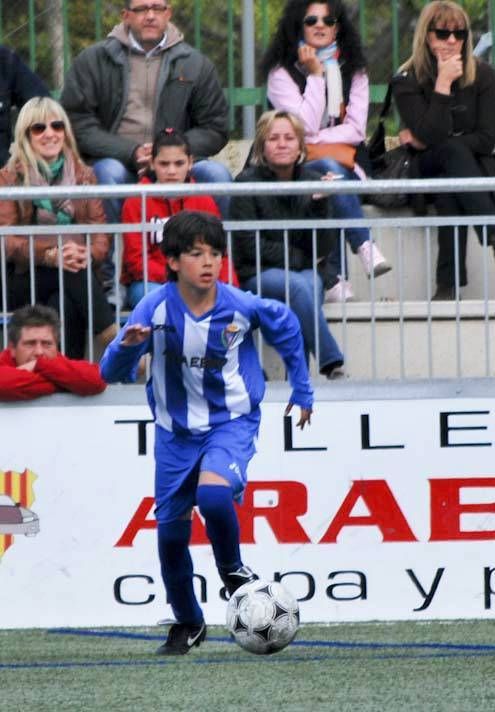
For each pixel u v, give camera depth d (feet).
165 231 63.31
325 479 78.79
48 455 78.07
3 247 80.69
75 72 102.22
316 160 99.76
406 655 66.28
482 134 101.45
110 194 80.53
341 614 78.84
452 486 79.05
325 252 84.48
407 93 101.71
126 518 78.48
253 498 78.69
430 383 78.89
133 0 102.42
